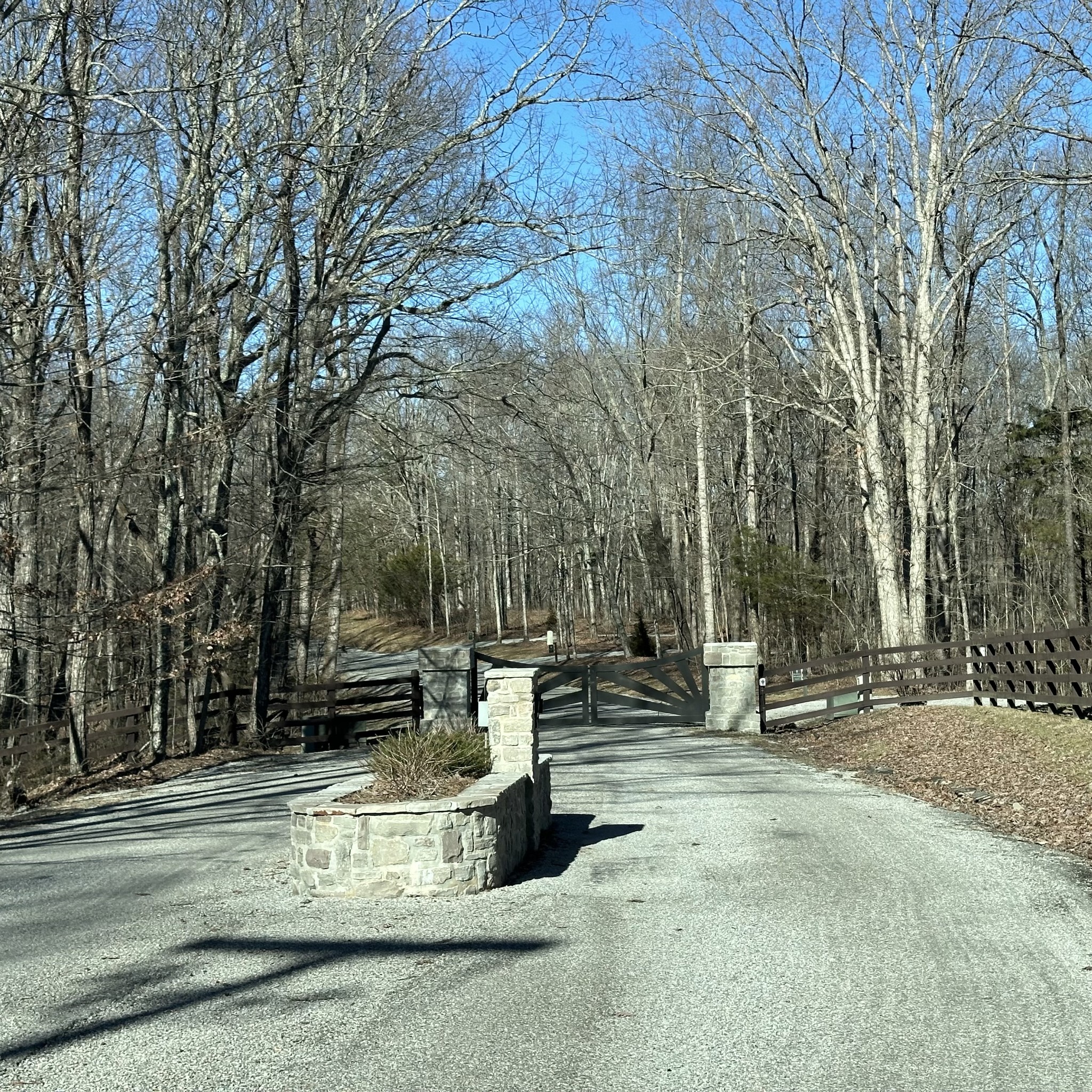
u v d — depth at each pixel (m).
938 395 30.72
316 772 18.50
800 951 6.93
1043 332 43.44
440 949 7.14
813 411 27.31
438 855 8.66
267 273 22.66
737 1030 5.56
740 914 7.89
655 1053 5.27
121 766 20.36
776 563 36.03
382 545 66.75
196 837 12.44
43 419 17.11
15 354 16.53
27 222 17.50
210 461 21.92
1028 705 19.67
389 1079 5.00
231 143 21.80
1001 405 47.31
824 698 22.89
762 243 32.22
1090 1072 4.95
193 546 23.45
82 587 18.75
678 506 43.56
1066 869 9.27
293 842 9.00
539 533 56.66
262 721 23.61
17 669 21.02
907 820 11.89
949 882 8.80
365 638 80.38
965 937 7.18
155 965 6.95
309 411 23.39
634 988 6.26
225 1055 5.33
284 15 21.05
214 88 20.22
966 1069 5.01
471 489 61.47
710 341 34.62
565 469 41.56
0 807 16.42
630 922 7.74
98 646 21.64
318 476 24.03
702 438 35.88
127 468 17.36
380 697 23.64
